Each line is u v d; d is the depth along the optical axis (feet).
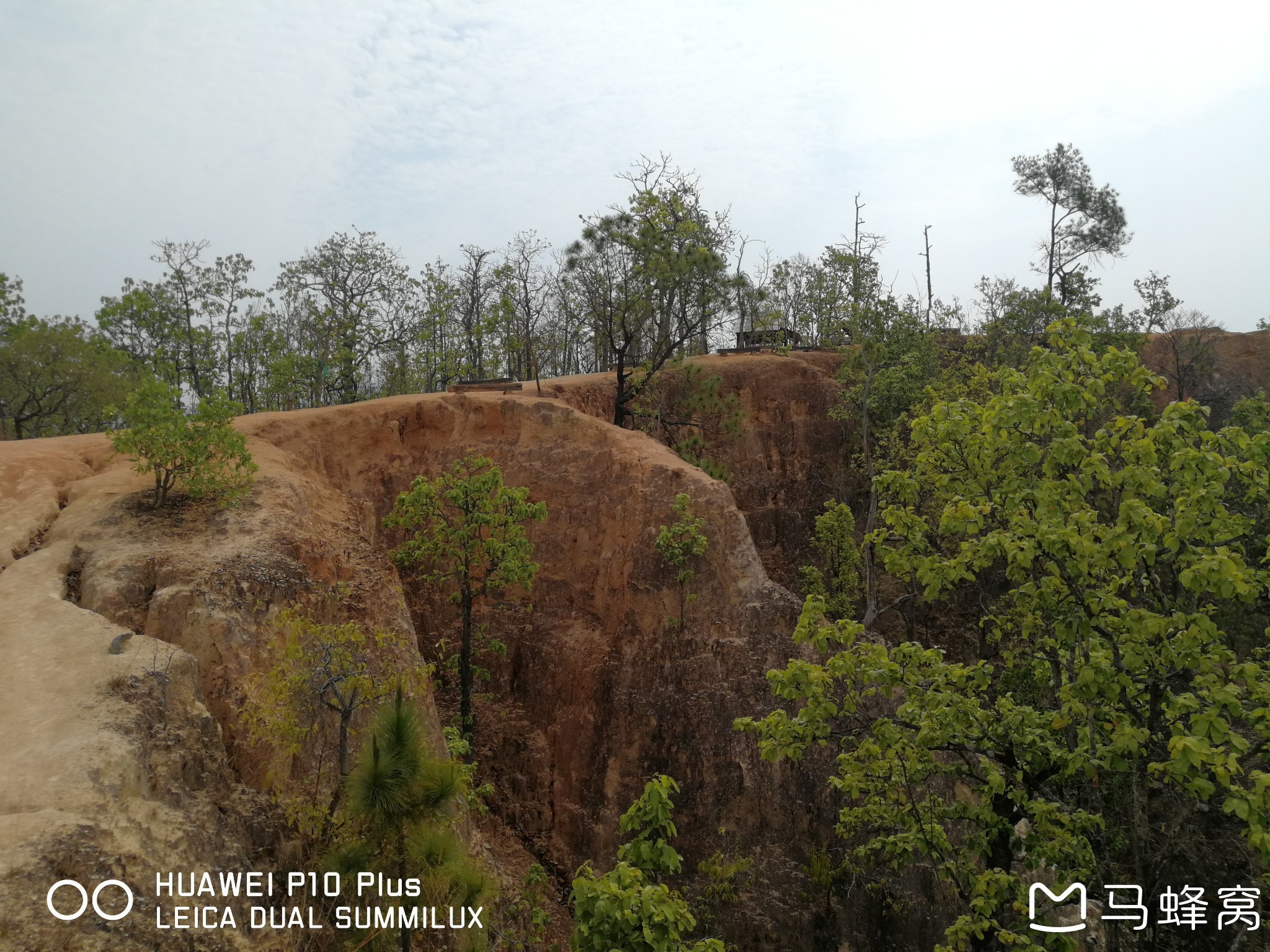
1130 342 120.47
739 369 126.93
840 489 123.44
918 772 38.17
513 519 73.36
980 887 34.68
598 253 104.83
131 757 34.55
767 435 124.67
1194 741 27.37
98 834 30.17
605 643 79.15
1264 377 147.95
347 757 42.98
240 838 37.88
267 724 41.14
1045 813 34.86
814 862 68.49
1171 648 32.09
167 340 128.88
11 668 39.29
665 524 79.61
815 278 166.50
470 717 73.77
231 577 49.78
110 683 38.27
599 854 71.61
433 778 29.45
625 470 84.53
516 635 82.28
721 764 71.36
